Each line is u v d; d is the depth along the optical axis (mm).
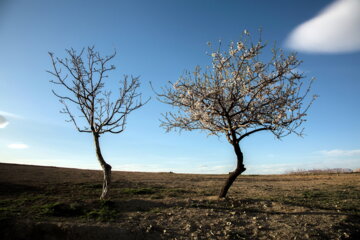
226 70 14094
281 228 11055
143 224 11047
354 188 20875
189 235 10422
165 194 16672
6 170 24234
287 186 22828
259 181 27906
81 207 12664
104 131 15273
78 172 27641
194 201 14328
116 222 11102
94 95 15219
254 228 11117
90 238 9883
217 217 12148
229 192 18516
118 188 18891
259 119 14477
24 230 9891
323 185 23125
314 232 10641
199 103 13938
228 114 14273
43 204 12930
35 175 22531
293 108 13828
